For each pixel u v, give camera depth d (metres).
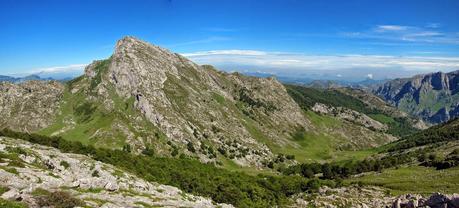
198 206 84.62
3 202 52.25
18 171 75.50
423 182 178.75
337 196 149.75
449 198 67.62
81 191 74.19
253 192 181.88
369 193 154.25
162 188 111.56
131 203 72.12
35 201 58.97
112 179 94.25
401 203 82.00
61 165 120.56
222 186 181.38
